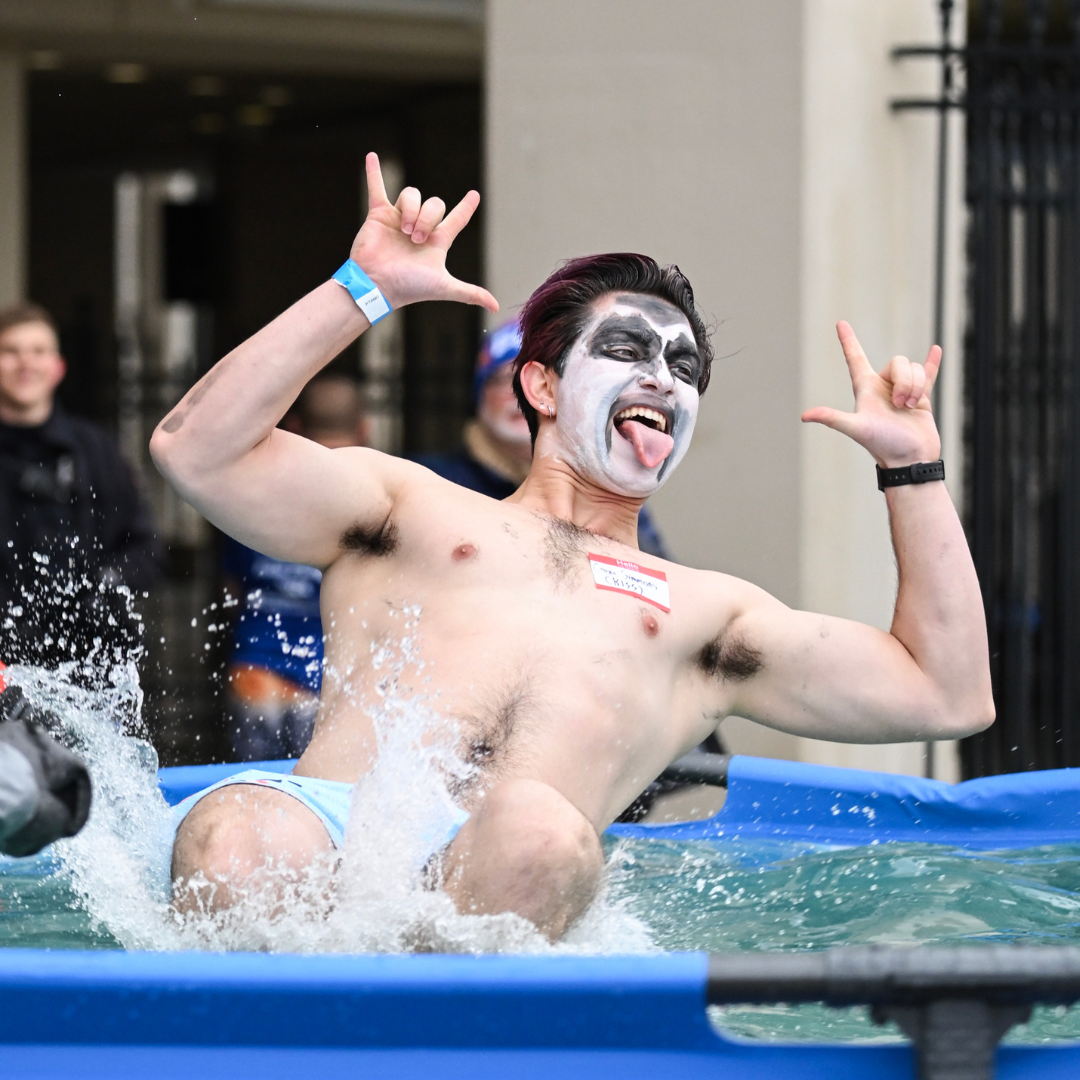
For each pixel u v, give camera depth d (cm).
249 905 462
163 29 1681
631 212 1092
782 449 1048
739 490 1062
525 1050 374
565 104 1108
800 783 718
